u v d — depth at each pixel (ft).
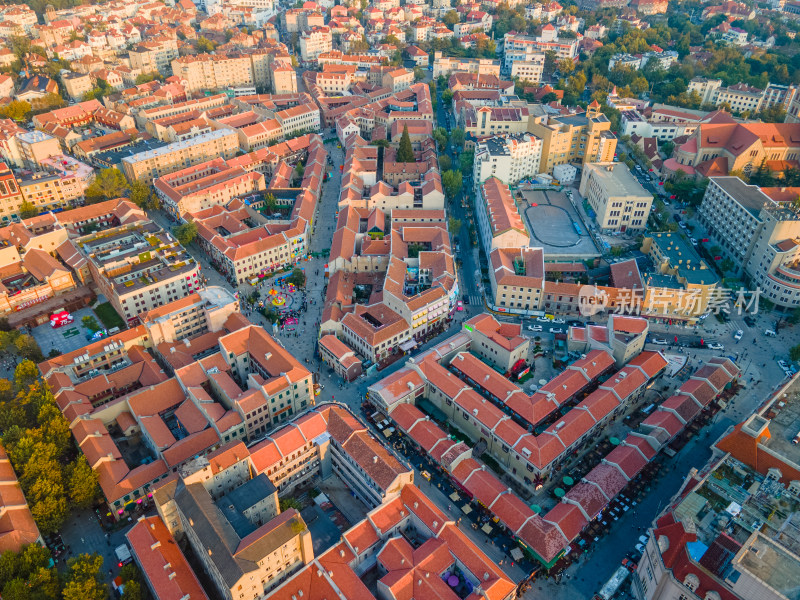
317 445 623.77
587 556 560.20
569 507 572.10
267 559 489.26
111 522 593.01
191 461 563.48
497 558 556.51
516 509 569.64
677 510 508.12
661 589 478.18
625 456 620.08
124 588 504.84
